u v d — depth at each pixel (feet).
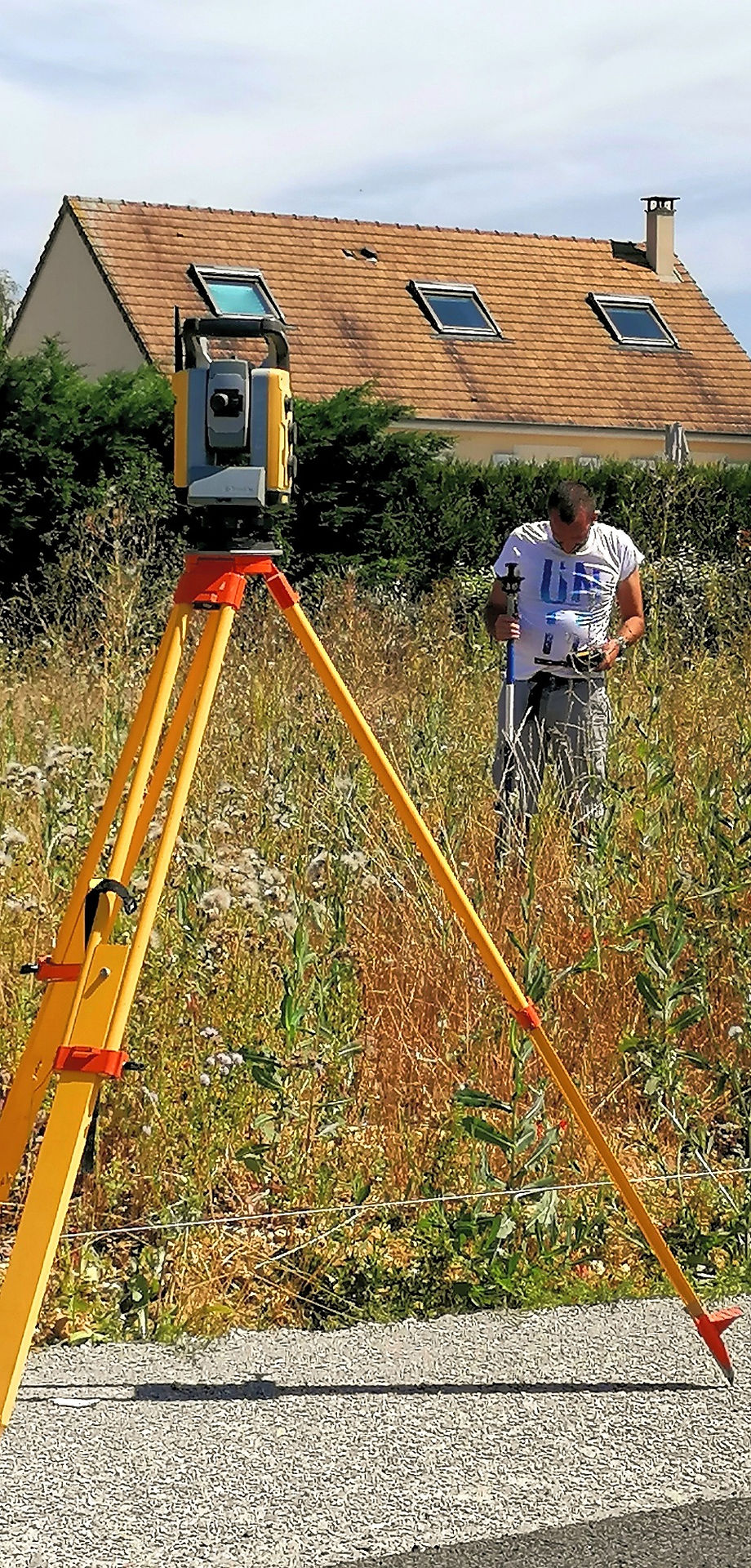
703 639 33.47
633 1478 11.41
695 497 48.32
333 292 102.83
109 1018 11.03
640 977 16.57
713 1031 19.04
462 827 22.84
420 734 26.27
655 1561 10.46
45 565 47.21
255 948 17.16
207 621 12.17
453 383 100.73
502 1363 13.17
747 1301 14.65
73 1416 12.02
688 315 113.19
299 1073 15.89
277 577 12.51
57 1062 10.96
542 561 25.23
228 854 18.61
